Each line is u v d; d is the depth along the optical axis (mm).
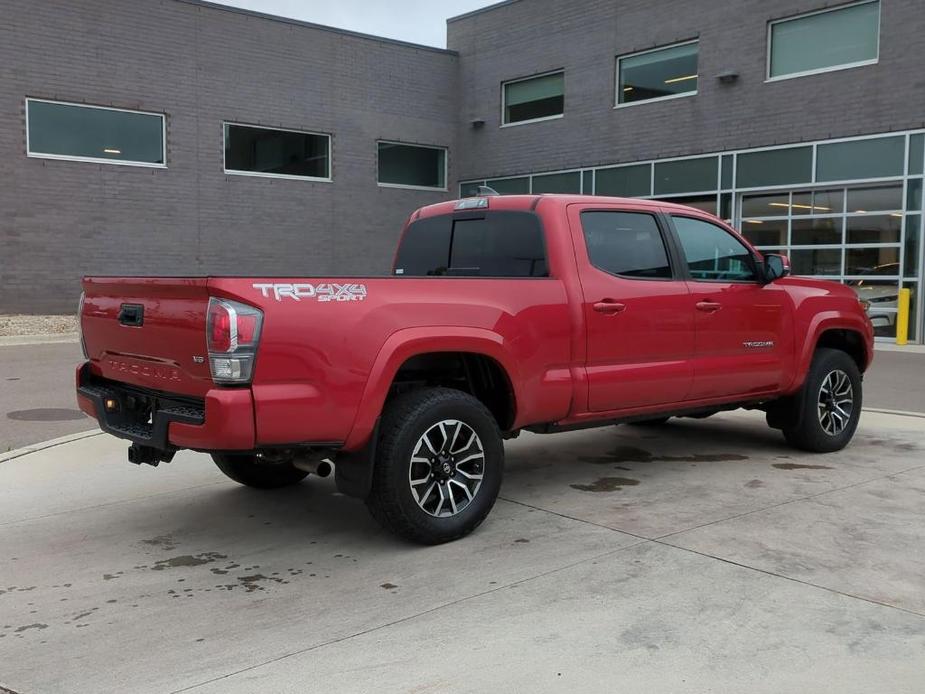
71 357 12508
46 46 16219
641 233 5633
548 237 5176
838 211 15484
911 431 7727
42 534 4793
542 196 5312
